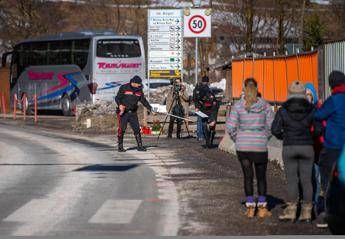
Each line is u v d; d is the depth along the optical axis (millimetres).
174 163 32688
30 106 82125
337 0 88625
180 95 46000
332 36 84750
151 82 72000
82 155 36438
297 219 19453
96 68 72250
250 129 19562
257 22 89125
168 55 54031
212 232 17938
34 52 81188
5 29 111875
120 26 118188
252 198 19891
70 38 75688
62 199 23062
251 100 19484
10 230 18203
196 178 27781
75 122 59562
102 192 24469
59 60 77125
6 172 29922
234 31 93625
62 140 46062
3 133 52656
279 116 18938
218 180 27188
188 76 109625
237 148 19703
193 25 53812
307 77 32281
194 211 20938
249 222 19281
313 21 82062
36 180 27422
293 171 19109
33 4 111875
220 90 92250
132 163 32781
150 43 54031
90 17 123000
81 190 24906
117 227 18594
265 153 19609
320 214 18984
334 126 17891
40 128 58312
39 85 80250
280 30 80500
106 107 57844
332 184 15375
